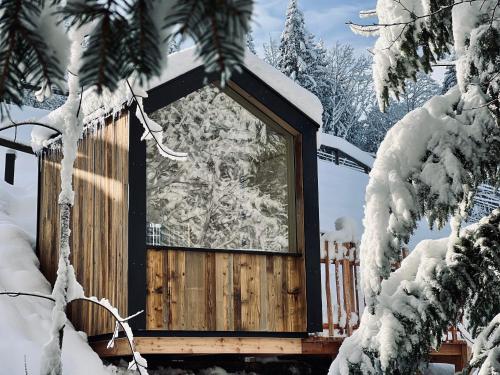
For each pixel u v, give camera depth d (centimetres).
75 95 386
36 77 141
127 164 723
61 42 144
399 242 399
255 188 814
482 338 393
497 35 389
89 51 131
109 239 749
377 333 431
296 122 812
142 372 457
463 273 417
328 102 3522
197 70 762
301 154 811
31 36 135
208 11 119
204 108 796
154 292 714
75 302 812
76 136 391
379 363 429
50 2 143
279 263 787
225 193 802
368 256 407
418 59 457
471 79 404
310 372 905
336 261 840
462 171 396
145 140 733
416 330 418
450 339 870
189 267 736
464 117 403
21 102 138
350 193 2147
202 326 732
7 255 868
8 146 1052
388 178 404
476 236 420
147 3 133
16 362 643
